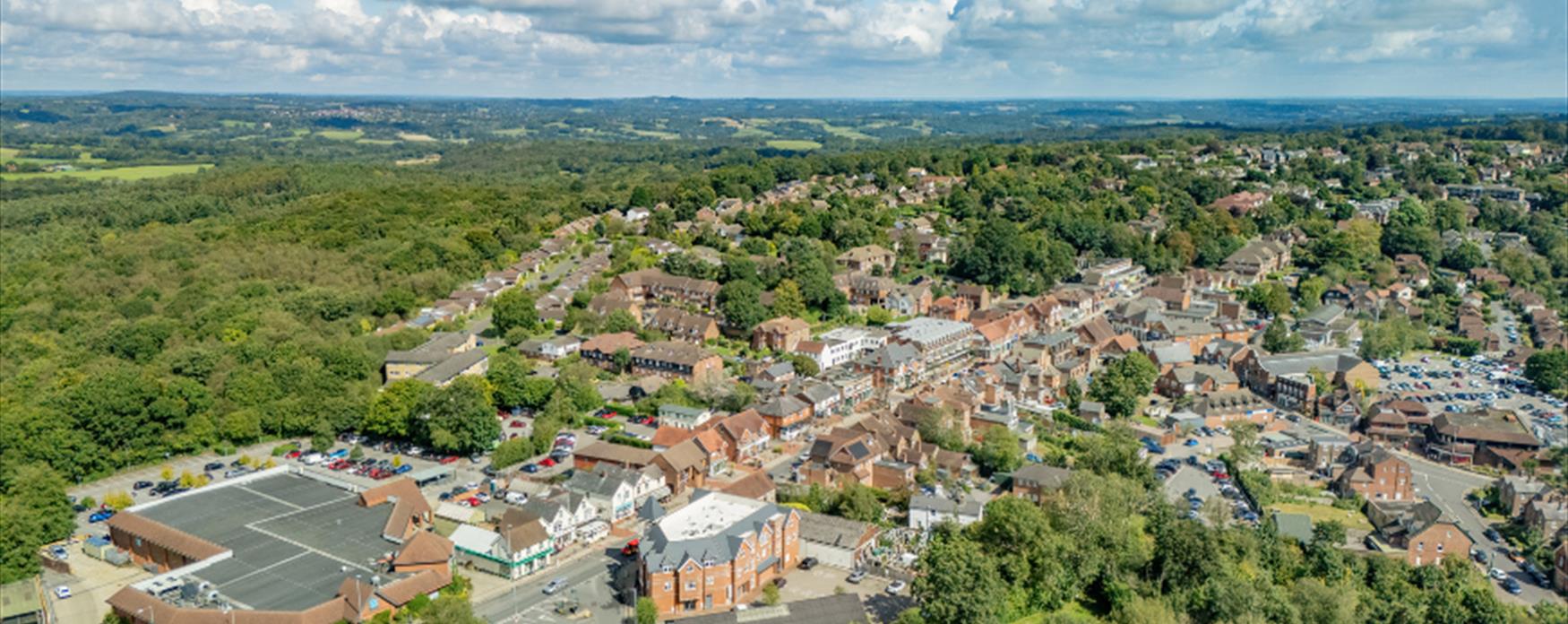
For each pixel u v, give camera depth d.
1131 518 199.50
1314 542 197.50
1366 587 187.88
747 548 169.25
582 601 167.62
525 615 162.25
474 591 170.12
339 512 193.75
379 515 192.50
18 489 189.38
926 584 162.12
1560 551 194.38
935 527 185.62
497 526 190.88
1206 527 188.12
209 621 150.50
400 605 159.25
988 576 160.62
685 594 164.50
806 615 159.88
